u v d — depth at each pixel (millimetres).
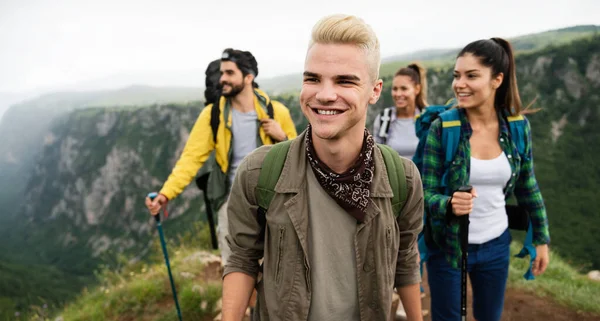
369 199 1409
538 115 84562
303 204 1414
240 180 1493
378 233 1438
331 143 1331
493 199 2574
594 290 4797
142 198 136250
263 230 1506
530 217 2729
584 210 61000
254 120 4020
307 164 1440
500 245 2629
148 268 6355
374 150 1461
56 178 161375
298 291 1431
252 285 1573
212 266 5691
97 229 138250
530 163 2658
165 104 151750
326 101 1251
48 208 158750
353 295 1475
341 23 1241
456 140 2535
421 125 2771
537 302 4402
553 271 5500
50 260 130125
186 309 4375
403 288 1709
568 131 80438
